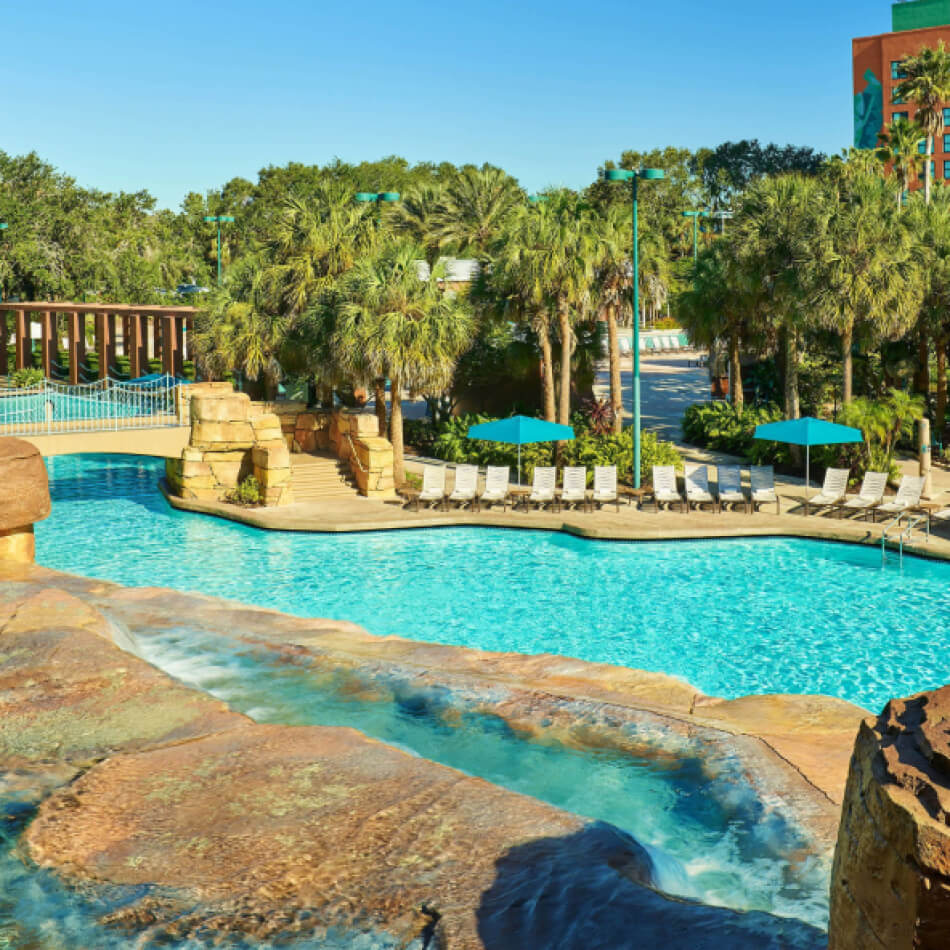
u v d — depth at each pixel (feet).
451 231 123.03
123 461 114.62
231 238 309.22
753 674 45.57
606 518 76.43
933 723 7.34
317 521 77.20
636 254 82.43
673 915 11.75
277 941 11.90
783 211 88.84
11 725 18.61
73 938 12.11
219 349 100.68
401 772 16.38
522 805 15.12
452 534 76.13
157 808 15.20
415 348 86.38
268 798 15.47
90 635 23.41
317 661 25.40
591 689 23.89
